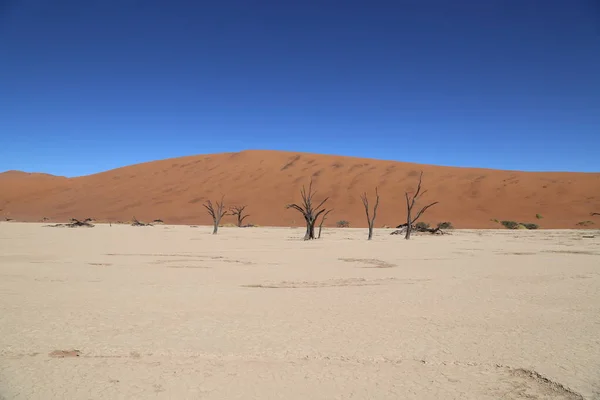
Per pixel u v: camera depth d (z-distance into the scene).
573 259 19.61
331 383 5.36
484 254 22.12
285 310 9.16
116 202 88.06
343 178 87.12
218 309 9.25
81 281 12.94
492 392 5.11
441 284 12.59
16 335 7.23
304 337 7.20
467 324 8.02
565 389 5.18
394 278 13.77
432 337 7.20
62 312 8.89
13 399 4.88
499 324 8.02
